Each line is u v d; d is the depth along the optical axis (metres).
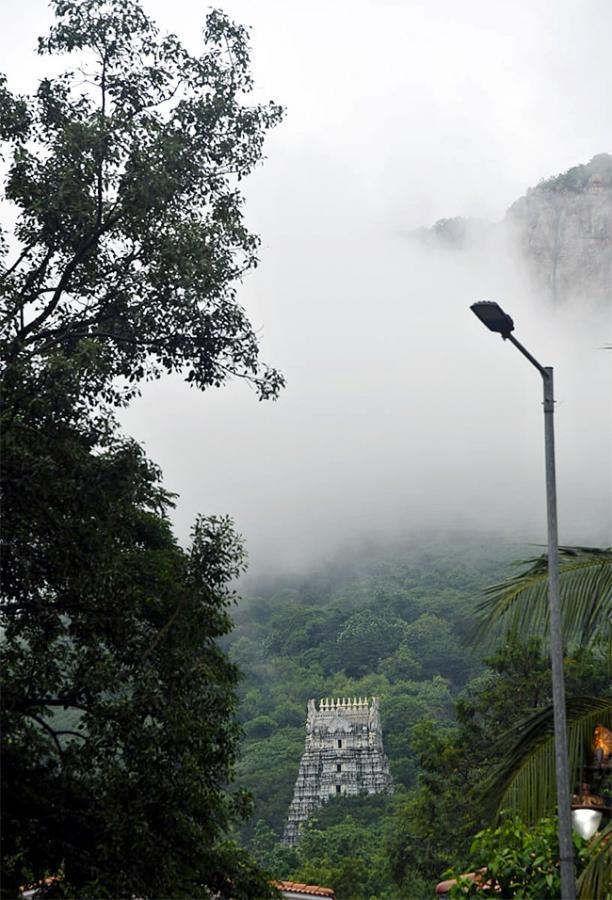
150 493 26.72
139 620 25.16
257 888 26.03
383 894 72.94
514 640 18.39
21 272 26.12
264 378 27.41
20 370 23.41
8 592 24.52
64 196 24.69
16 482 22.80
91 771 23.88
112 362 26.36
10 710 24.05
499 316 16.94
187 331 26.52
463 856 54.16
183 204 26.97
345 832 126.75
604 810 18.36
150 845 22.70
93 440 24.81
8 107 25.89
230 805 26.53
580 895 17.02
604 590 18.08
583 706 18.33
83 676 23.56
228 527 26.20
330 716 164.25
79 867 23.55
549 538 16.73
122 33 26.28
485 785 19.02
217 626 25.98
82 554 23.91
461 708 58.53
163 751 24.20
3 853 23.83
